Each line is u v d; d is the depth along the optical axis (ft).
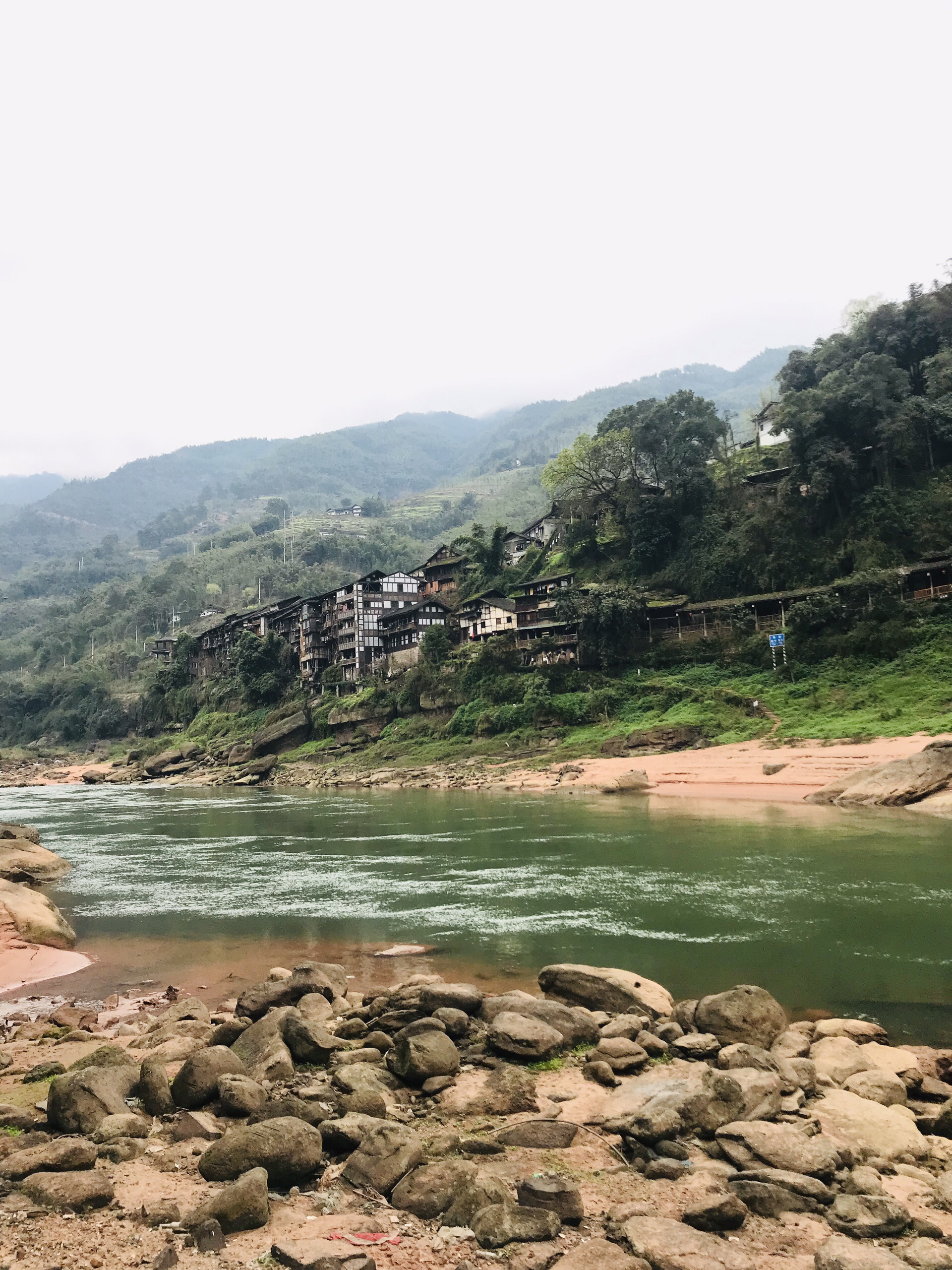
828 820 141.59
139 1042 51.72
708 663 290.35
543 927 81.82
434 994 49.60
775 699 249.75
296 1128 32.48
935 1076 43.34
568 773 239.09
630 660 307.78
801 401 297.74
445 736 322.55
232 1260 25.61
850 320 367.04
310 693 433.48
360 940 82.12
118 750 520.83
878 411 286.87
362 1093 37.68
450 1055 42.27
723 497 342.44
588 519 392.68
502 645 333.21
